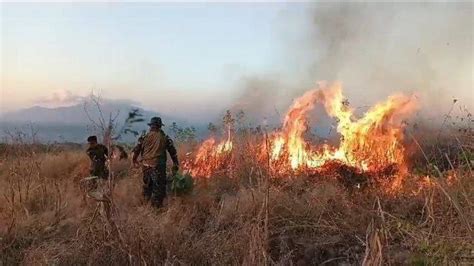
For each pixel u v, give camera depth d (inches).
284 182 339.6
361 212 261.4
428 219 228.5
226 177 376.8
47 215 277.0
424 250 207.5
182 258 216.8
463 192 213.8
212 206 299.4
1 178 354.3
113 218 215.2
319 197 291.6
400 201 281.4
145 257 206.8
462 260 194.4
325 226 248.7
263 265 194.2
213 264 210.1
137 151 339.0
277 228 251.3
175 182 337.7
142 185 358.9
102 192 218.2
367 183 350.0
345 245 236.2
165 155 338.6
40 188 322.3
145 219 248.4
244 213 262.5
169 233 234.5
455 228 207.3
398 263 203.2
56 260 212.2
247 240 212.1
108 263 206.4
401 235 225.5
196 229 259.6
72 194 320.8
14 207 279.1
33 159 378.0
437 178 254.8
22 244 244.8
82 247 215.8
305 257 228.8
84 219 259.4
